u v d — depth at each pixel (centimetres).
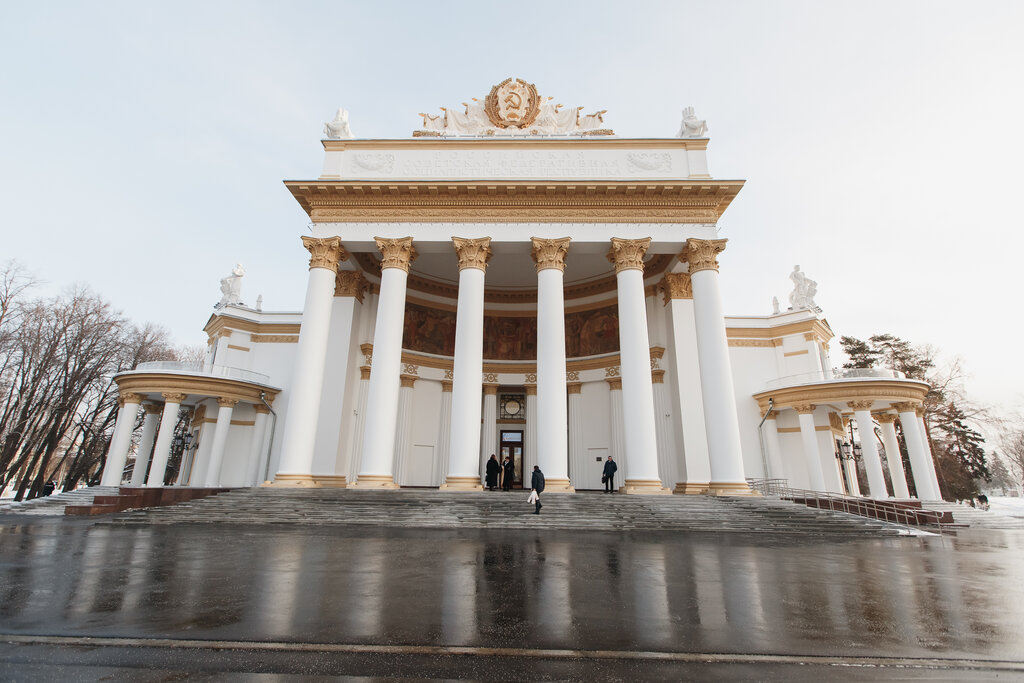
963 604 608
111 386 4475
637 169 2416
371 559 877
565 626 500
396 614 534
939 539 1441
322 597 601
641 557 939
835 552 1070
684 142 2439
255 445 3073
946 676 385
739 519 1569
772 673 389
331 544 1069
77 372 3975
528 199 2311
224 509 1634
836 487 3028
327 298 2219
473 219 2303
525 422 3203
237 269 3578
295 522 1530
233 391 2970
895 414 3188
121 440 2784
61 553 934
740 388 3250
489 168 2433
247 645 436
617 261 2255
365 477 1991
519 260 2875
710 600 611
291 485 1964
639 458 1995
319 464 2389
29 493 3809
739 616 543
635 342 2127
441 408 3073
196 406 3472
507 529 1434
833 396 2836
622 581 714
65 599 584
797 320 3266
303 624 497
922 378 4859
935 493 2819
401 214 2316
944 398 4766
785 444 3112
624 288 2203
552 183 2264
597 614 543
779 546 1148
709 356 2128
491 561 871
